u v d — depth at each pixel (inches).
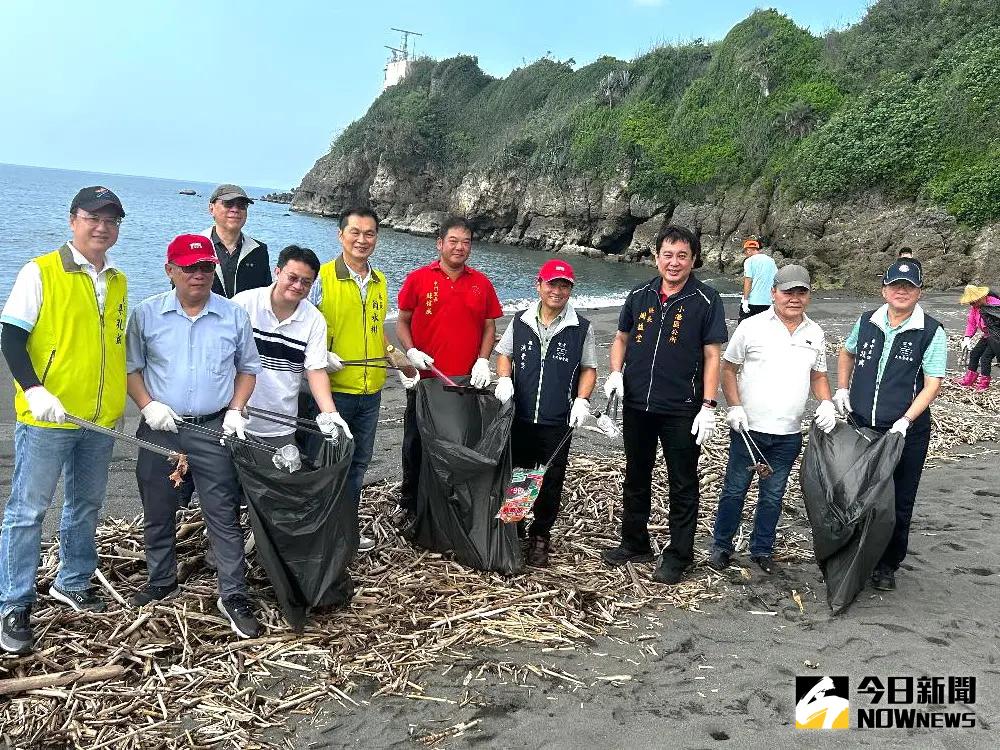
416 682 125.9
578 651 137.3
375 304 167.5
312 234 1768.0
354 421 171.2
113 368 132.2
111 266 132.6
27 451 126.7
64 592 140.9
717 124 1376.7
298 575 134.6
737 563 176.7
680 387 160.4
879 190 1015.6
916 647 141.2
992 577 171.0
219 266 177.0
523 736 112.7
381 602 149.4
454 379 174.2
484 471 159.8
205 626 137.3
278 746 109.7
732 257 1237.1
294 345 153.1
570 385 165.8
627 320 169.8
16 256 940.0
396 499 199.6
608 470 229.3
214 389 138.4
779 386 163.5
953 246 910.4
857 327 167.3
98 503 139.7
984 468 244.2
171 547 143.9
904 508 161.0
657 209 1406.3
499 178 1738.4
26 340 123.0
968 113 967.6
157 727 112.2
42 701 116.1
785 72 1320.1
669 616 152.1
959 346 460.8
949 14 1167.6
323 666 128.6
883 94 1087.0
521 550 171.5
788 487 225.9
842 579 153.3
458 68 2490.2
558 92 2086.6
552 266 159.3
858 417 164.6
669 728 115.6
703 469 231.8
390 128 2272.4
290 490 132.0
